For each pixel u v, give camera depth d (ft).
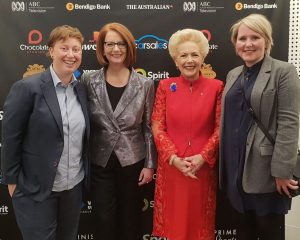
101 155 6.44
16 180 5.52
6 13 7.61
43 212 5.59
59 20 7.63
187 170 6.09
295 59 7.80
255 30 5.41
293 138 5.19
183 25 7.69
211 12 7.66
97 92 6.32
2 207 8.07
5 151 5.37
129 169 6.55
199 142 6.30
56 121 5.32
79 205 6.12
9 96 5.36
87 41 7.68
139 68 7.82
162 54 7.79
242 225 6.73
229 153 5.85
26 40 7.68
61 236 6.08
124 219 6.76
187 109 6.31
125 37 6.28
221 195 8.02
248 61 5.59
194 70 6.23
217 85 6.43
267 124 5.40
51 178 5.45
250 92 5.49
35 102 5.24
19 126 5.32
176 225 6.44
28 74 7.75
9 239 8.14
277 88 5.32
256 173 5.48
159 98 6.64
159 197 6.66
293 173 5.35
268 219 5.85
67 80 5.61
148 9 7.65
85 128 5.88
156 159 6.75
